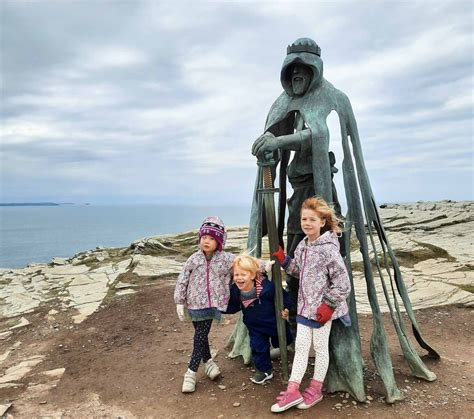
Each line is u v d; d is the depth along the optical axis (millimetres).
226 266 3854
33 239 118188
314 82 3924
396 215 15742
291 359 4289
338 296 3246
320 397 3469
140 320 6422
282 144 3613
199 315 3832
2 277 10375
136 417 3461
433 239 11211
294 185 4234
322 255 3350
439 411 3330
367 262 3865
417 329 4266
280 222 4695
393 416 3266
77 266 11242
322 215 3410
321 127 3736
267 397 3602
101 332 5996
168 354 4891
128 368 4539
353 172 3908
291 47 3898
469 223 13305
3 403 3850
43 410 3689
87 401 3812
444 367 4223
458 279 8023
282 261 3594
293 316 4309
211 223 3832
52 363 4902
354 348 3699
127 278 9164
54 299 7953
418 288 7699
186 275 3879
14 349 5543
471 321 6129
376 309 3811
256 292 3744
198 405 3562
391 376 3594
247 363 4273
